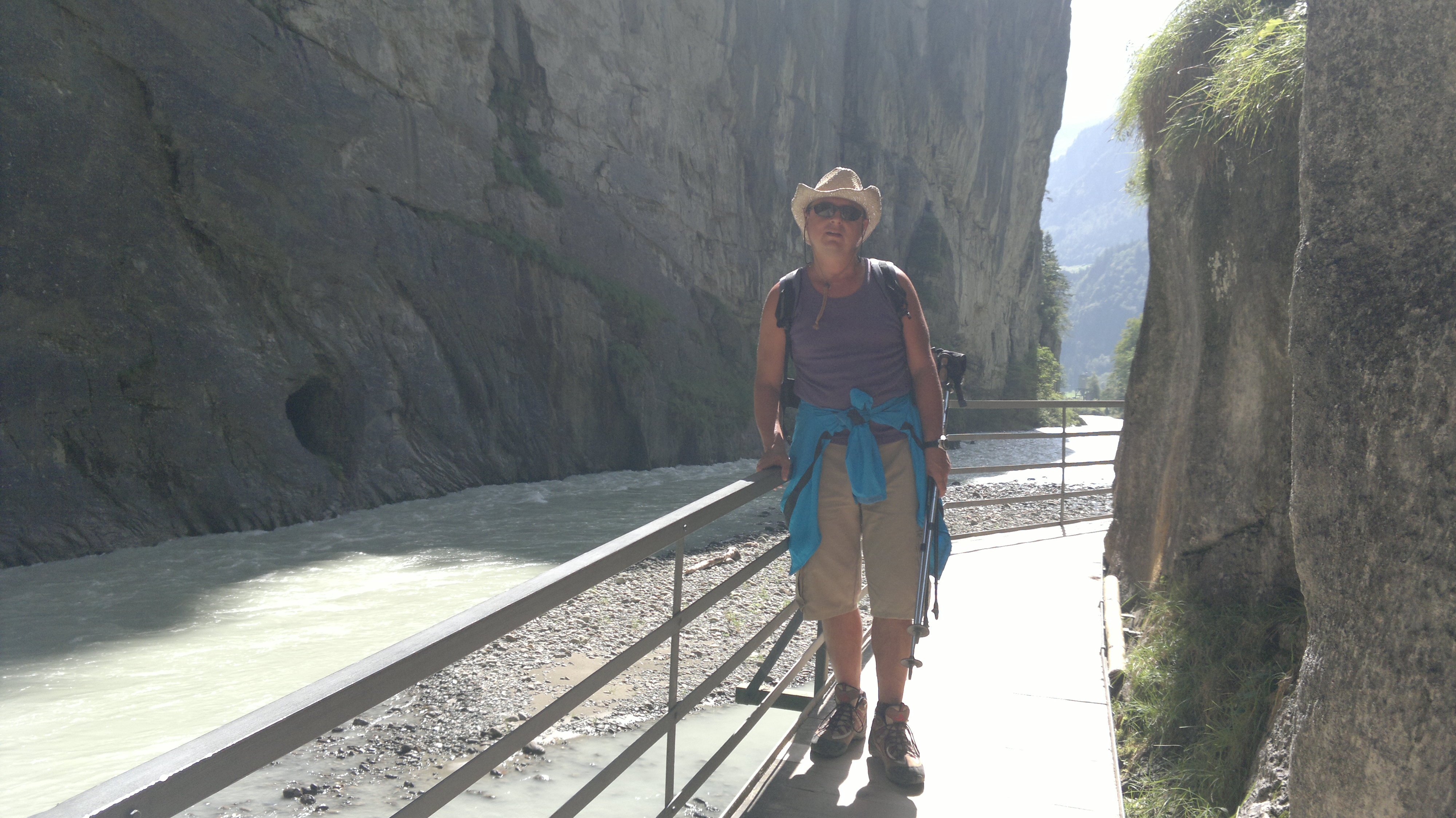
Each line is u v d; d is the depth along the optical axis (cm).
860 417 251
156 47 1318
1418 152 168
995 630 440
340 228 1584
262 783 451
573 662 652
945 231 4325
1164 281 487
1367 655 175
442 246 1805
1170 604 398
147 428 1220
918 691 360
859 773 276
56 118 1180
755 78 3016
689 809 415
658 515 1445
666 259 2619
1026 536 693
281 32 1527
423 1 1811
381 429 1576
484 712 554
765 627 264
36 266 1134
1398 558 169
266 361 1396
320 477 1412
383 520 1385
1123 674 378
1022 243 5369
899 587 250
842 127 3681
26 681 630
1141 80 488
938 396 257
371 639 739
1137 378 513
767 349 270
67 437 1134
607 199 2384
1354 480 179
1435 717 161
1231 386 400
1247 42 390
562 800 429
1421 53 167
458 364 1777
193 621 791
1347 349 181
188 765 84
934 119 4131
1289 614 342
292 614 817
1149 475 496
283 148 1495
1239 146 396
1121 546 520
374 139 1684
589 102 2322
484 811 415
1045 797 269
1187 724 332
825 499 257
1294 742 196
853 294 255
